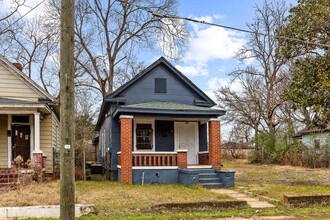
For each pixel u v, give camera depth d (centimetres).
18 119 1680
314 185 1570
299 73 1595
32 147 1684
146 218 880
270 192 1308
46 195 1062
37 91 1662
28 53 3167
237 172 2328
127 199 1095
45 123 1744
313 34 1573
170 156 1636
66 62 638
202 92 1931
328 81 1462
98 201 1054
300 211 1003
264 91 3694
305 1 1608
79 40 3181
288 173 2241
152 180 1593
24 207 892
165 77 1894
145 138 1819
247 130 4016
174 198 1115
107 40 3306
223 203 1024
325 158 2791
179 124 1884
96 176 2284
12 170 1421
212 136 1681
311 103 1533
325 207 1062
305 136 3434
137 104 1736
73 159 629
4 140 1642
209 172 1587
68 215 612
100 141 2894
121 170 1583
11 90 1638
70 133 627
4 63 1628
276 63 3559
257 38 3662
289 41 1628
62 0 648
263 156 3312
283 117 3688
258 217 927
